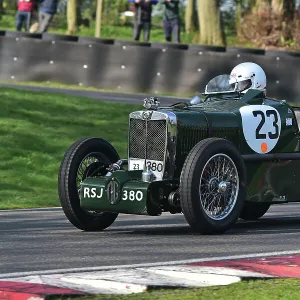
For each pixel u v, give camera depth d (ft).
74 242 61.11
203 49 180.14
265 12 238.89
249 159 69.82
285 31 237.66
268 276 46.47
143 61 182.50
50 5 221.25
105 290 42.42
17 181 110.32
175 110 68.59
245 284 44.55
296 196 74.13
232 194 66.59
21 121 137.90
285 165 72.95
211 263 50.70
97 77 185.06
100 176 68.28
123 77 183.62
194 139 67.82
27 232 67.67
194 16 297.94
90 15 306.76
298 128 74.43
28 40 187.93
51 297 40.50
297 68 174.70
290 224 75.72
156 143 67.36
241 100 72.33
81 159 68.33
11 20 301.02
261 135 71.41
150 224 75.97
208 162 64.34
